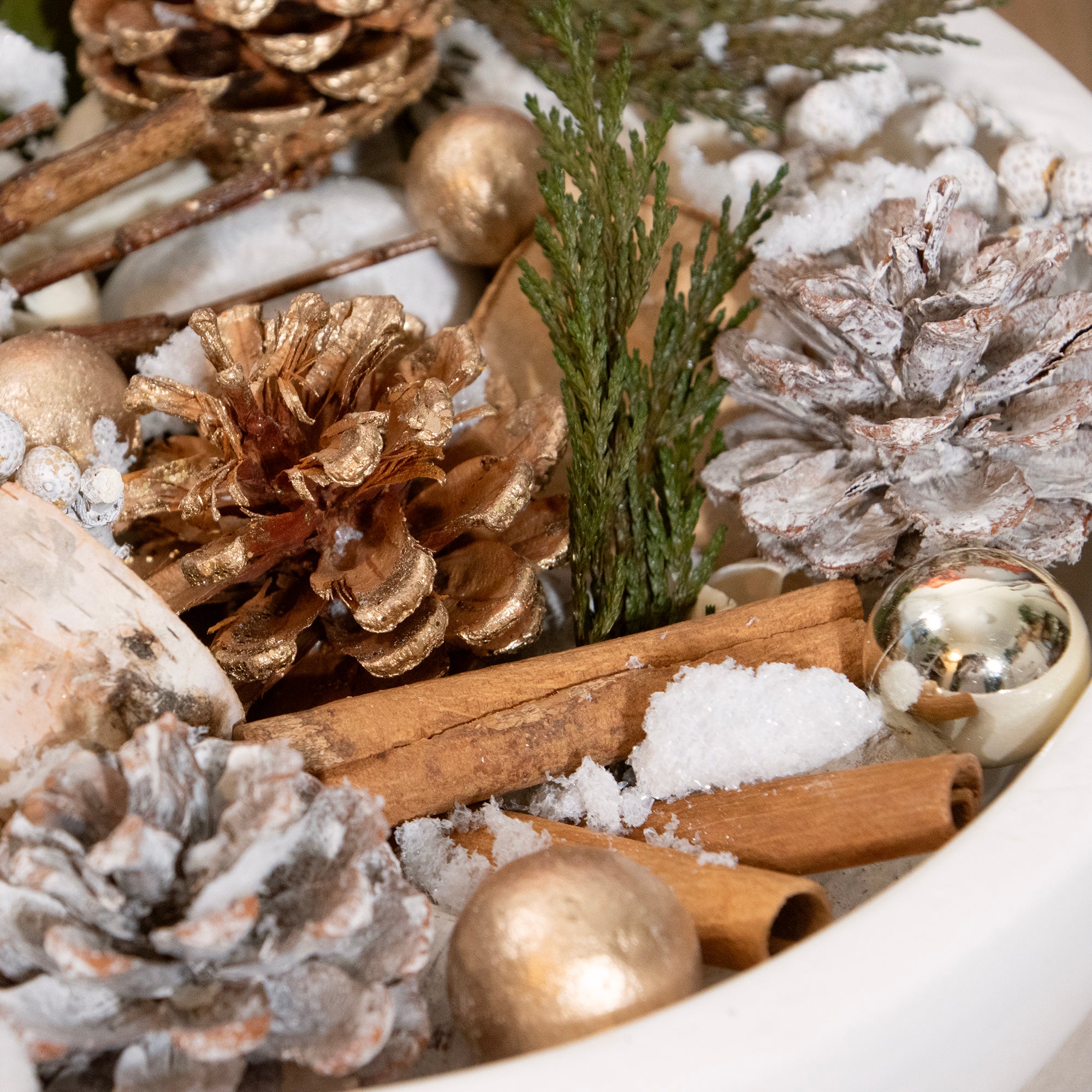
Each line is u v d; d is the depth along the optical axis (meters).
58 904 0.34
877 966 0.34
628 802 0.38
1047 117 0.44
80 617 0.37
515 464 0.40
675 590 0.41
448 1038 0.36
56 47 0.45
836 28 0.45
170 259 0.44
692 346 0.42
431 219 0.44
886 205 0.42
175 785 0.35
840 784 0.37
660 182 0.41
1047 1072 0.38
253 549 0.39
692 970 0.35
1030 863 0.35
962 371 0.40
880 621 0.38
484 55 0.46
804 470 0.41
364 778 0.38
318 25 0.43
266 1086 0.35
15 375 0.39
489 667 0.39
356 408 0.41
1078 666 0.38
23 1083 0.34
